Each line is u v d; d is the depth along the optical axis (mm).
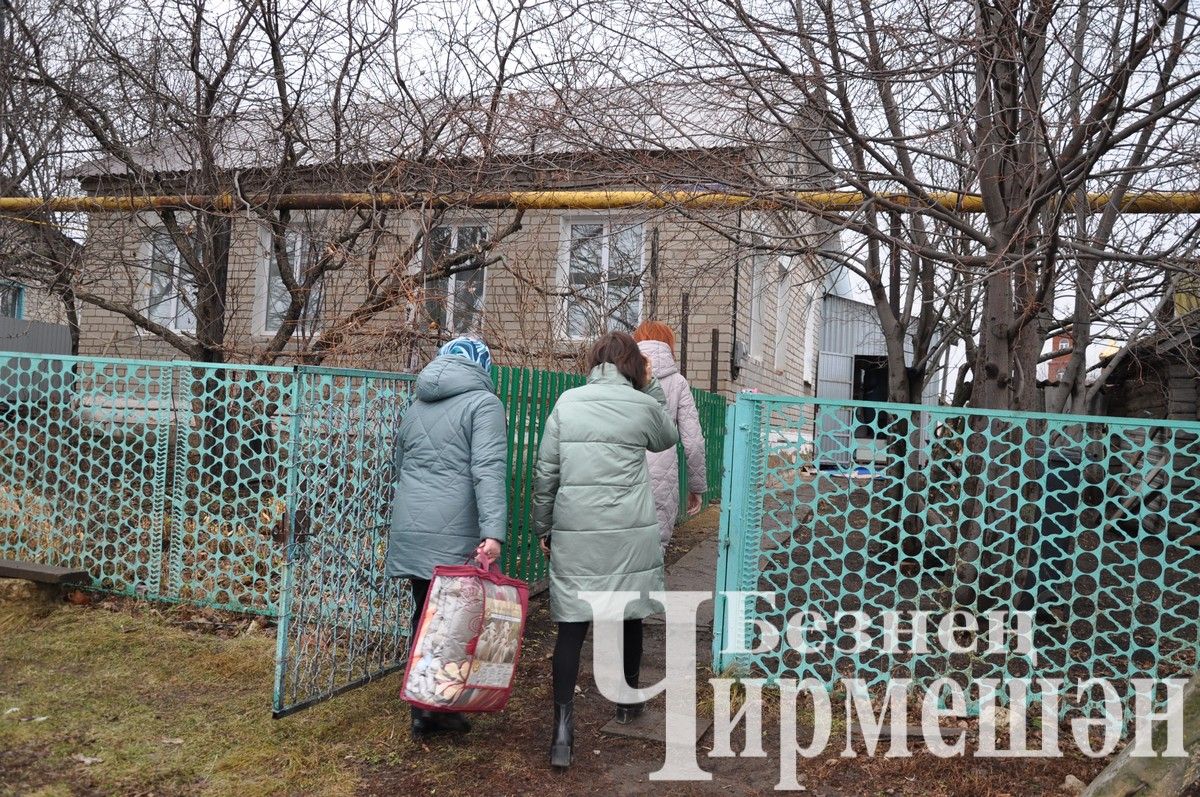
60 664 4492
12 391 5668
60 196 8453
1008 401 5336
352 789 3422
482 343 4066
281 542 5215
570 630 3730
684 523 9383
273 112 7410
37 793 3223
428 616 3607
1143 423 3953
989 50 4918
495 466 3721
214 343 7832
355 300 8883
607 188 6398
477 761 3678
